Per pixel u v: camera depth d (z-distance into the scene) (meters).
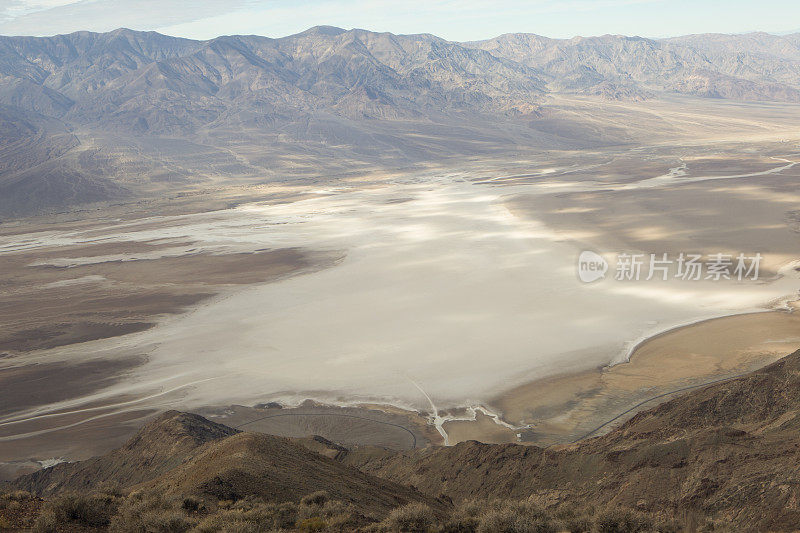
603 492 28.44
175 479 24.28
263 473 22.95
